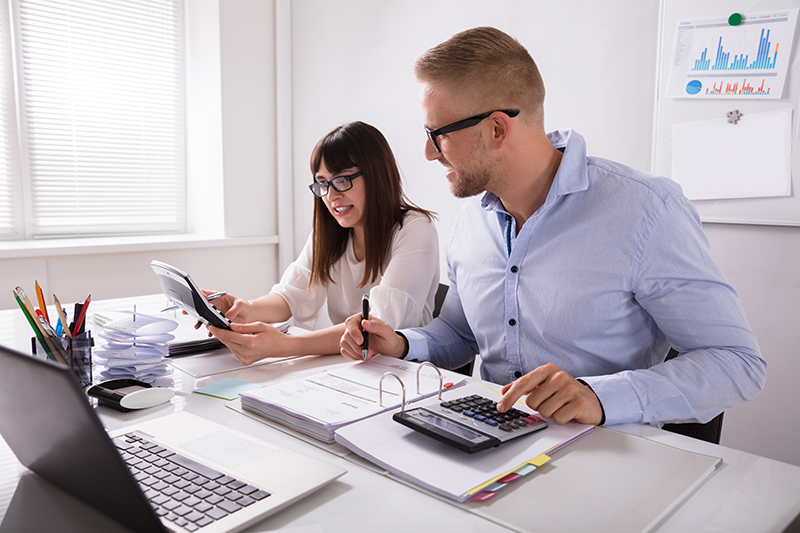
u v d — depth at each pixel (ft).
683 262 3.04
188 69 10.14
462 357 4.18
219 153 9.61
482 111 3.11
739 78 5.38
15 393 1.66
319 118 9.76
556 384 2.56
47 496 1.96
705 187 5.70
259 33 9.78
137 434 2.36
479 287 3.85
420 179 8.42
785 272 5.35
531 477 2.07
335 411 2.60
